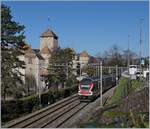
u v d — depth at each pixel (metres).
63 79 88.69
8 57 55.78
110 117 34.97
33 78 86.38
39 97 55.47
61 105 57.59
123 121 33.44
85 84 62.44
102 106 52.03
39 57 101.44
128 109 38.56
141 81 68.88
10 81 53.62
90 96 61.81
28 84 81.69
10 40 56.44
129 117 33.97
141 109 37.59
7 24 56.00
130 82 69.00
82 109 53.00
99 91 67.94
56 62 91.56
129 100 40.22
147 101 38.00
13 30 56.47
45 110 52.12
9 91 53.12
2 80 52.50
